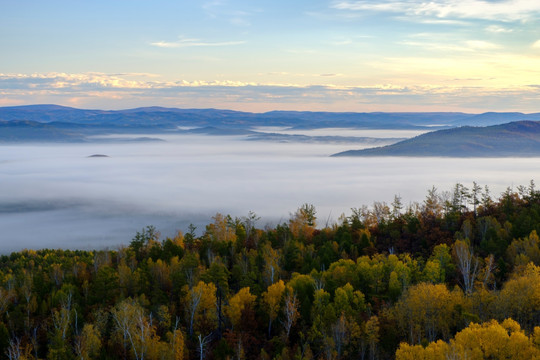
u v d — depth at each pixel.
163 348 60.09
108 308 75.94
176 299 84.12
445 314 62.31
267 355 64.19
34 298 78.75
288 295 70.31
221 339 65.75
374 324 61.34
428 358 47.75
